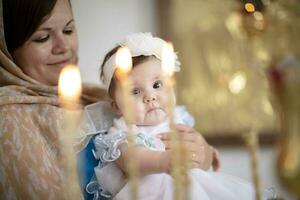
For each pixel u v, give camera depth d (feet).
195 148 4.21
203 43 7.73
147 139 4.06
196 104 7.84
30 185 3.92
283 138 2.41
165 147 4.13
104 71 4.35
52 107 4.32
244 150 7.86
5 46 4.43
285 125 2.40
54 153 4.16
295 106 2.36
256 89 7.39
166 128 4.27
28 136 4.07
